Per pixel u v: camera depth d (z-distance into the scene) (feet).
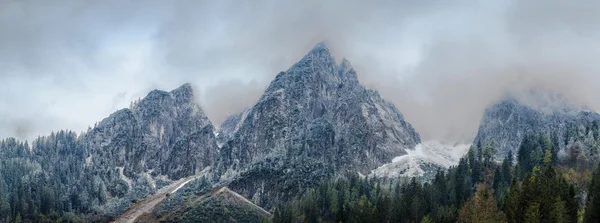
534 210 611.88
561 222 595.88
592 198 623.36
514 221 638.12
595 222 596.70
